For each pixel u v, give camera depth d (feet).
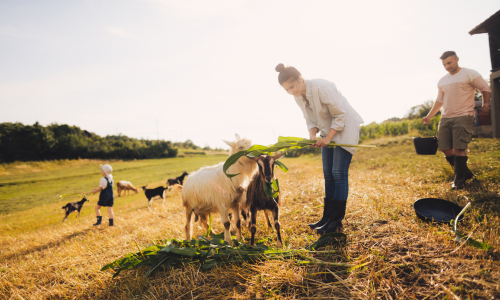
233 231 15.01
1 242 22.80
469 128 14.08
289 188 23.80
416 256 7.64
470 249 7.35
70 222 30.01
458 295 5.84
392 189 16.25
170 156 163.12
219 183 12.75
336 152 10.84
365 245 9.04
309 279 7.45
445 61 14.44
